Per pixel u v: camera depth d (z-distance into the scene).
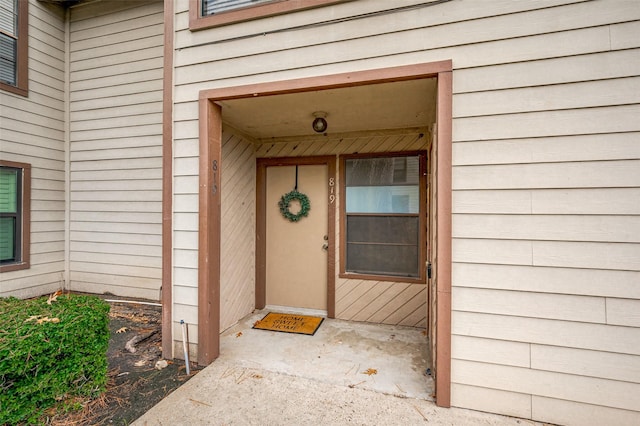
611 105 1.84
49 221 4.75
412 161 3.67
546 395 1.93
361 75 2.27
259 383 2.37
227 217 3.45
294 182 4.09
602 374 1.84
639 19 1.80
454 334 2.08
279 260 4.13
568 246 1.90
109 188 4.75
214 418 1.97
